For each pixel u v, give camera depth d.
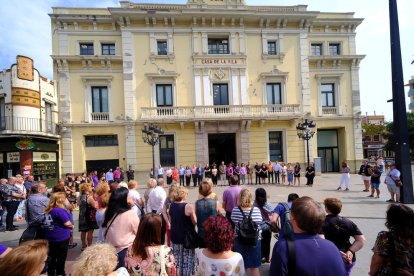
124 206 4.48
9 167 18.70
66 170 22.56
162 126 23.61
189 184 20.95
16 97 18.70
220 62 24.39
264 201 5.48
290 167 19.48
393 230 2.89
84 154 23.22
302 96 25.30
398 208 2.90
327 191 15.85
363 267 5.44
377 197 13.20
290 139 24.98
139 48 23.75
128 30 23.48
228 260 2.80
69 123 22.73
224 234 2.81
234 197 5.87
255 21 24.91
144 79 23.75
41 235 4.87
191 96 24.19
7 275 2.04
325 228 3.86
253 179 23.44
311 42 26.14
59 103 22.84
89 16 23.20
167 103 24.25
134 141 23.31
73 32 23.30
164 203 5.92
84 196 6.98
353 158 26.05
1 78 18.89
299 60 25.47
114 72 23.84
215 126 23.89
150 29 23.80
